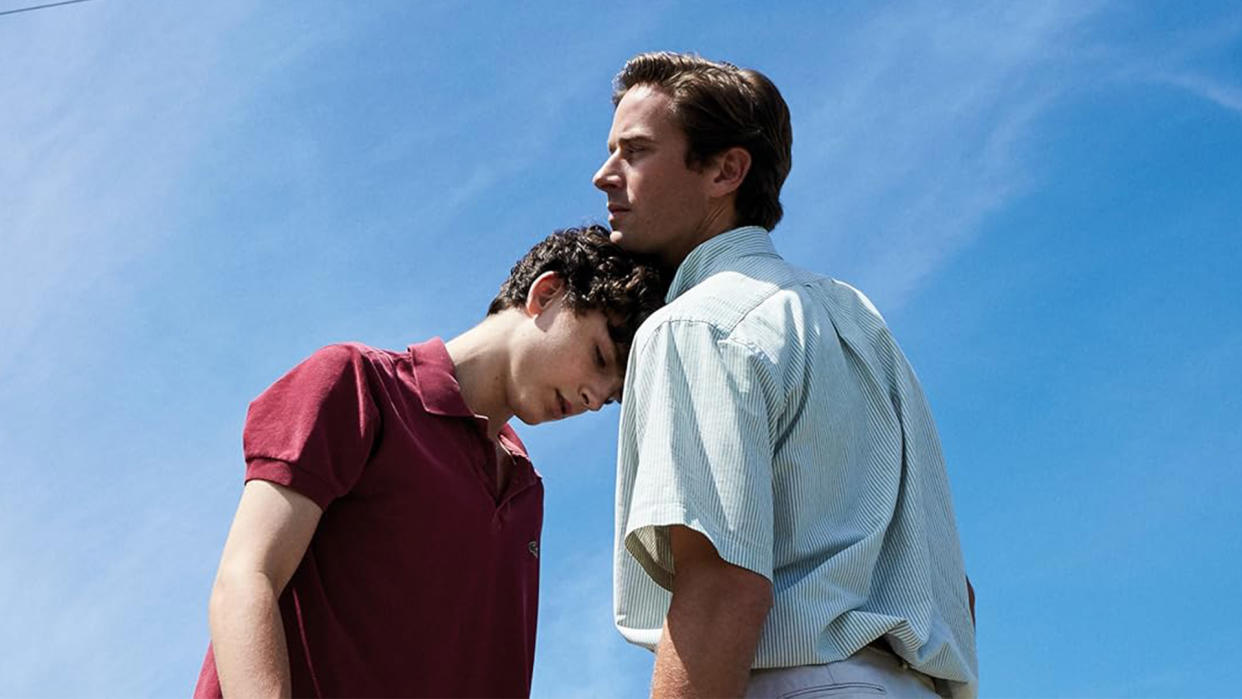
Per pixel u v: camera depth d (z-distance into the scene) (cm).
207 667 237
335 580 242
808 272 234
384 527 245
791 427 208
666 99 252
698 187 250
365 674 238
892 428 219
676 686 189
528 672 262
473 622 251
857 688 194
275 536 229
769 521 197
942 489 227
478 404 267
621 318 263
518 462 271
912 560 209
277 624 220
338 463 239
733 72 256
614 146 257
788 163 260
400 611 242
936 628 207
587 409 267
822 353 214
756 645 193
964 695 215
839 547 205
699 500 196
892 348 231
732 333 208
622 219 254
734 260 230
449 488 250
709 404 202
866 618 198
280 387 246
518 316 270
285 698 214
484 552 253
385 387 252
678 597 194
